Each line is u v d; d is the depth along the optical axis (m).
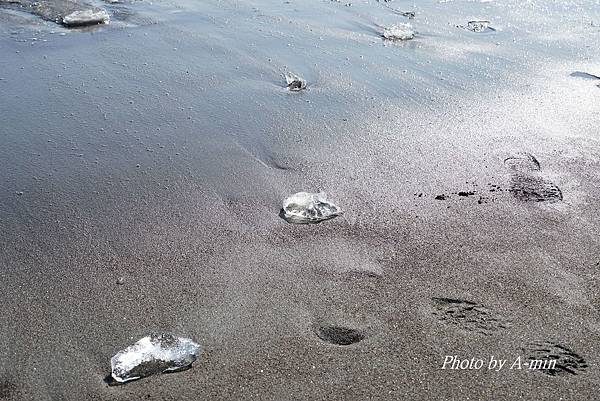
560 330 2.50
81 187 3.46
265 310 2.60
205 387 2.24
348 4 6.92
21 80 4.81
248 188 3.46
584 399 2.20
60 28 6.00
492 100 4.51
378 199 3.36
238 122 4.18
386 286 2.74
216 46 5.53
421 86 4.77
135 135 4.01
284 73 4.98
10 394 2.23
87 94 4.58
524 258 2.92
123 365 2.30
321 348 2.41
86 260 2.90
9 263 2.88
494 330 2.50
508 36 5.93
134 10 6.56
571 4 6.98
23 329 2.50
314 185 3.49
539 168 3.64
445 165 3.68
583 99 4.50
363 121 4.20
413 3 7.01
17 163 3.68
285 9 6.69
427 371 2.31
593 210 3.26
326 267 2.86
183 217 3.21
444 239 3.05
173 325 2.52
